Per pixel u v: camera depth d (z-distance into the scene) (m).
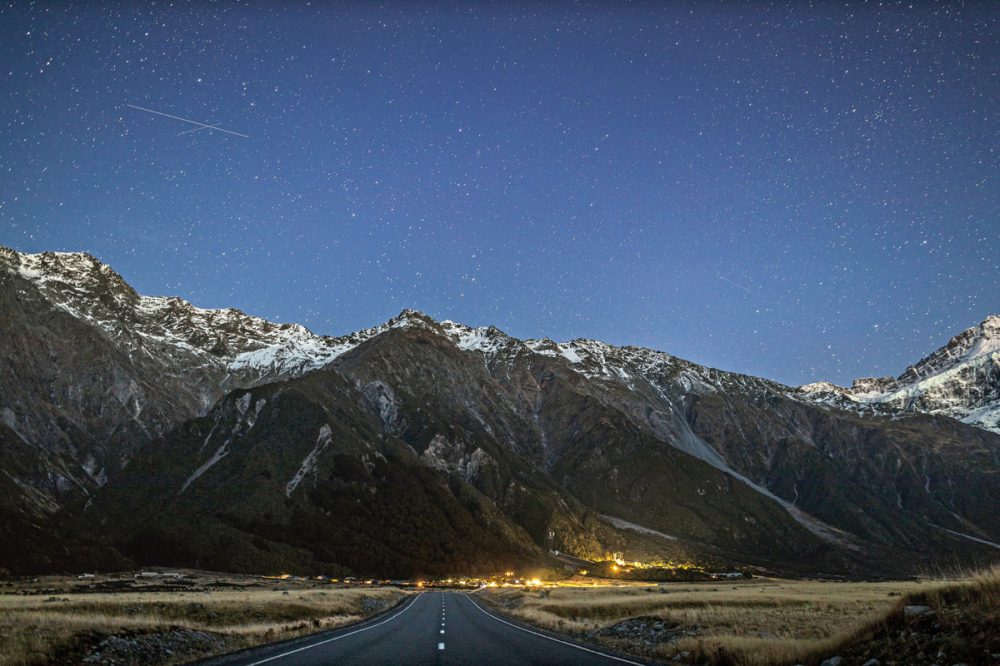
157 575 158.75
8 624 24.30
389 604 74.81
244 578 165.88
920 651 15.65
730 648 21.33
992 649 14.24
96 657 21.48
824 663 17.48
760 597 58.69
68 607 39.59
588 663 22.11
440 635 33.34
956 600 17.17
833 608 42.34
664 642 28.72
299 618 47.69
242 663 21.45
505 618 50.62
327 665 20.92
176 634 26.72
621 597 75.19
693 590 106.19
